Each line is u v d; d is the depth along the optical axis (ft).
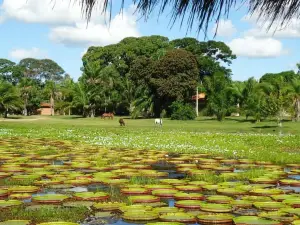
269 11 7.21
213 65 200.85
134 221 19.66
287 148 60.49
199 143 66.39
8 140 71.97
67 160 45.42
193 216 20.10
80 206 22.75
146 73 173.27
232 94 146.92
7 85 182.60
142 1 6.88
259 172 35.68
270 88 123.24
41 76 355.97
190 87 168.55
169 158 46.85
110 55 224.74
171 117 159.94
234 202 23.13
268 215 20.16
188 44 216.13
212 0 6.91
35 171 36.01
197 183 29.86
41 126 119.65
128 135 84.23
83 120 165.48
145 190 26.73
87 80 193.36
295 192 27.09
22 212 21.65
